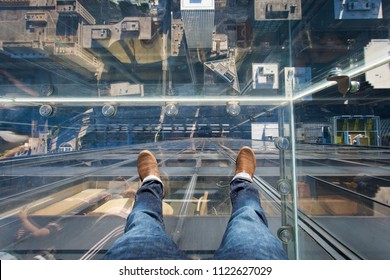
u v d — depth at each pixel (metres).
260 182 3.95
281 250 1.39
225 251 1.36
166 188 4.06
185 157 5.36
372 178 4.27
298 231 3.07
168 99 5.28
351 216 3.25
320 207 3.54
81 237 2.94
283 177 4.14
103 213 3.41
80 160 5.50
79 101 5.46
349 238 2.83
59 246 2.83
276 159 4.58
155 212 1.80
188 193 3.88
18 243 2.88
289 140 4.63
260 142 5.16
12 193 4.09
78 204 3.77
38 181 4.50
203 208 3.46
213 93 5.32
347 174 4.42
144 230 1.47
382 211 3.31
